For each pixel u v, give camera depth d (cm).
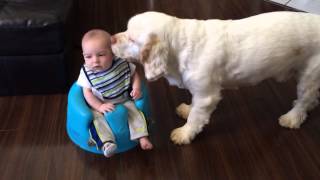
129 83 164
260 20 158
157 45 143
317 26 159
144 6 288
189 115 172
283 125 189
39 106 194
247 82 168
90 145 165
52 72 191
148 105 189
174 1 297
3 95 198
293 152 176
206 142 179
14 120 185
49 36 178
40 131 181
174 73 161
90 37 151
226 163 170
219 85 164
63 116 189
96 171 163
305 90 176
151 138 179
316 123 192
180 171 165
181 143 176
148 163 168
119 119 158
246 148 178
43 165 165
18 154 169
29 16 173
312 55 164
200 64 153
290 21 158
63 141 176
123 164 167
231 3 295
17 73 189
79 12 272
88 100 161
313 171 168
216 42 153
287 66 167
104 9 282
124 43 149
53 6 180
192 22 154
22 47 179
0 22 170
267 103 204
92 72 159
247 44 154
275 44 155
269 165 170
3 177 160
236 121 192
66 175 162
